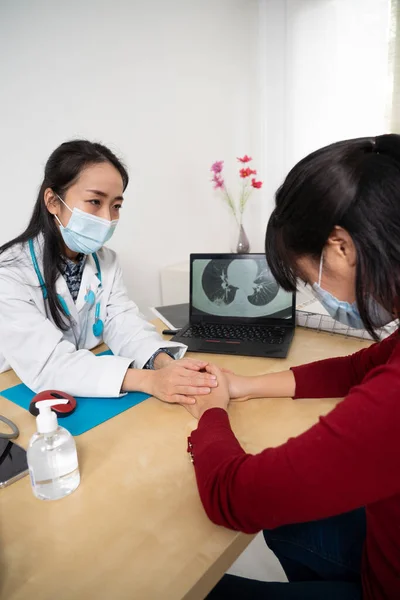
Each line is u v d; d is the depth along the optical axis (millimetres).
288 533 893
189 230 2650
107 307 1312
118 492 651
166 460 721
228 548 551
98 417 861
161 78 2299
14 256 1110
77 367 977
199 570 520
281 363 1075
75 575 518
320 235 511
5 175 1794
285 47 2859
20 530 586
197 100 2525
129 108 2180
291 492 491
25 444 779
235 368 1058
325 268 550
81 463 721
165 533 574
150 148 2322
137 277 2408
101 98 2057
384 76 2602
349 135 2795
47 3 1791
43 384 987
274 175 3119
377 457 453
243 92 2838
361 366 870
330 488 474
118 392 923
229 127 2783
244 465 557
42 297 1135
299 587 763
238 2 2654
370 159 482
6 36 1693
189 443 728
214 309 1354
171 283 2428
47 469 634
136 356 1131
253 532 556
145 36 2178
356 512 869
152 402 916
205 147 2643
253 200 3082
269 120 3045
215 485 579
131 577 514
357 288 516
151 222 2414
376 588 648
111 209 1150
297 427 799
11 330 1023
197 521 592
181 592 494
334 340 1200
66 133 1955
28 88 1795
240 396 896
